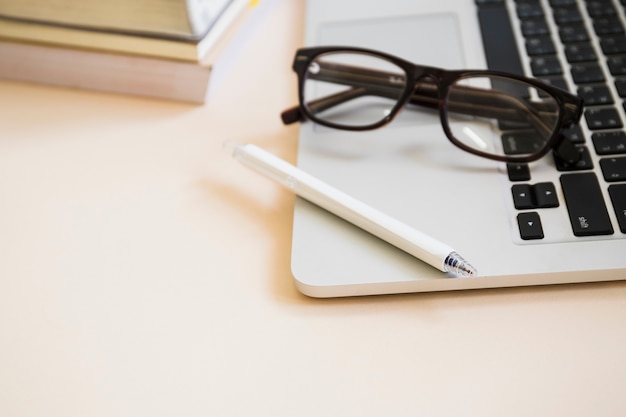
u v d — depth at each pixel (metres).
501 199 0.47
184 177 0.54
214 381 0.41
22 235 0.50
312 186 0.48
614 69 0.55
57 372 0.42
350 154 0.53
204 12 0.57
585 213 0.45
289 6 0.70
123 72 0.60
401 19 0.63
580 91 0.54
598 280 0.43
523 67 0.57
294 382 0.40
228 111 0.59
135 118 0.59
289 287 0.46
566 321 0.42
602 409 0.37
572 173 0.48
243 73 0.63
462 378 0.40
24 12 0.59
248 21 0.64
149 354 0.43
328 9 0.65
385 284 0.43
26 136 0.58
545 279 0.43
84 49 0.60
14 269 0.48
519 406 0.38
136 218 0.51
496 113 0.53
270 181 0.53
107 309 0.45
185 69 0.59
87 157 0.56
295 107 0.56
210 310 0.45
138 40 0.58
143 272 0.47
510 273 0.43
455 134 0.52
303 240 0.46
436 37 0.61
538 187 0.47
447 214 0.47
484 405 0.38
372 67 0.56
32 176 0.55
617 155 0.49
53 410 0.40
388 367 0.40
